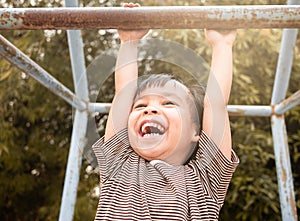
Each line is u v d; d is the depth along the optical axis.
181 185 1.00
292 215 1.52
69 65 2.81
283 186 1.54
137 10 0.87
